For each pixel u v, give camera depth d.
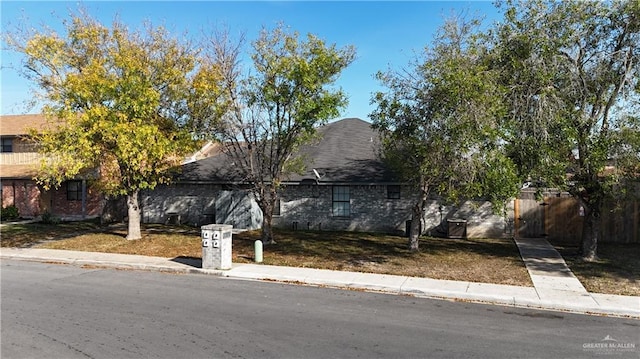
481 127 11.42
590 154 12.17
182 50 18.81
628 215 17.56
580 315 9.35
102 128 15.56
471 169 12.01
